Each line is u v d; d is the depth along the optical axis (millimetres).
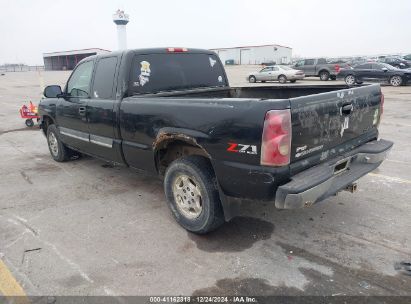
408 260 3180
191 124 3391
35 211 4395
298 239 3588
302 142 2980
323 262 3188
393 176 5285
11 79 43625
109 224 4012
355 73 21203
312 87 4820
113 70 4453
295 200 2799
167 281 2986
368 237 3580
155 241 3623
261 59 77000
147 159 4109
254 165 2951
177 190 3781
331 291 2811
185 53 4883
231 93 5438
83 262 3275
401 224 3824
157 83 4562
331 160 3387
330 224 3871
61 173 5895
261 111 2838
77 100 5207
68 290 2896
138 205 4516
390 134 8188
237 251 3404
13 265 3250
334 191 3168
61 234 3803
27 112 10508
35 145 8156
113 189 5090
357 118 3693
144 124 3945
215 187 3404
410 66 27656
